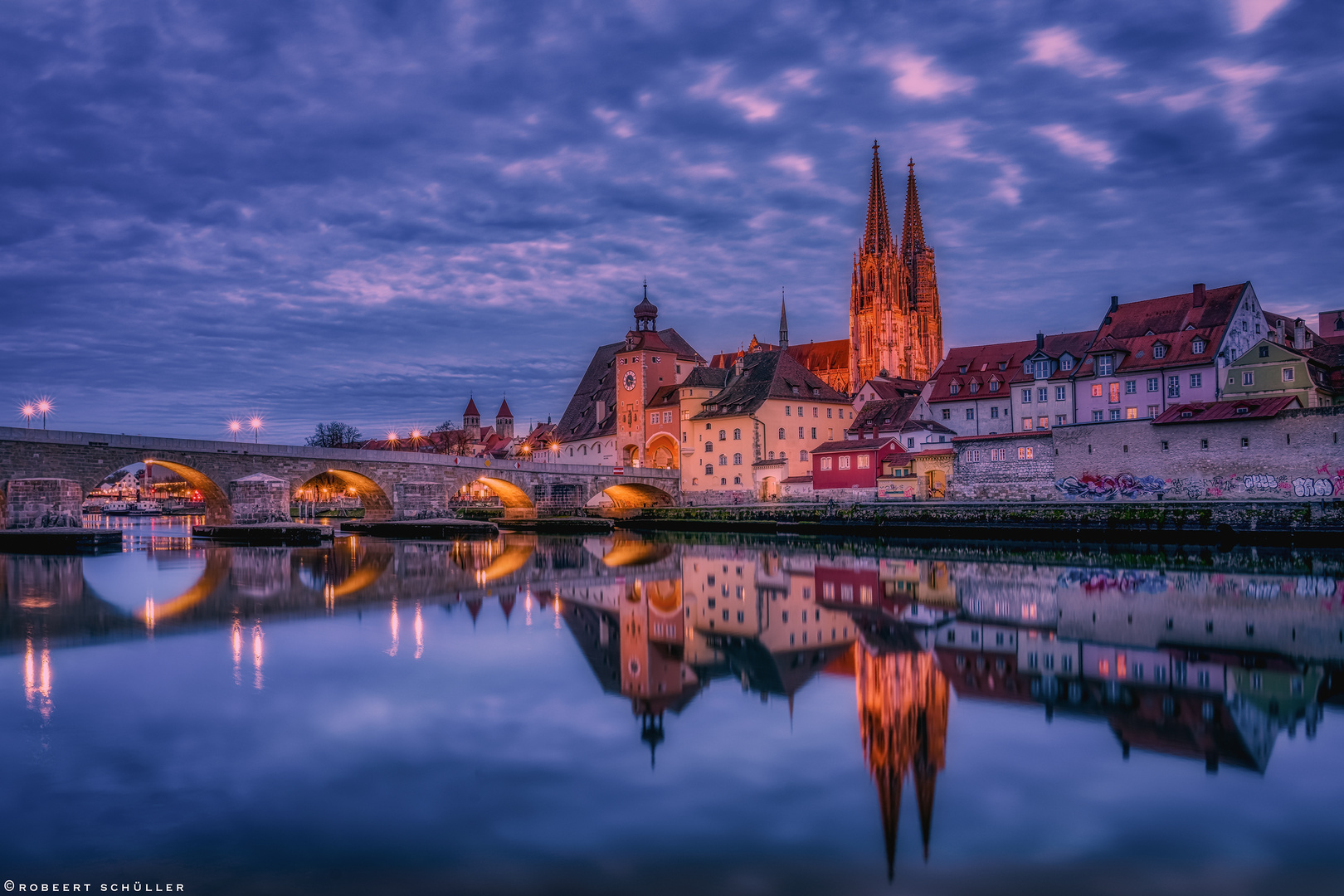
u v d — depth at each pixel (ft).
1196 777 60.23
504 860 48.67
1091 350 341.62
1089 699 80.84
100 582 168.35
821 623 124.36
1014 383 366.63
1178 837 51.06
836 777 60.75
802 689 85.35
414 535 337.52
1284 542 223.30
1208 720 73.51
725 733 70.79
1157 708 77.66
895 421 398.42
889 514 319.06
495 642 107.34
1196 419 256.73
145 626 116.37
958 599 146.10
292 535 294.46
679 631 117.60
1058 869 47.67
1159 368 323.16
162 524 479.82
